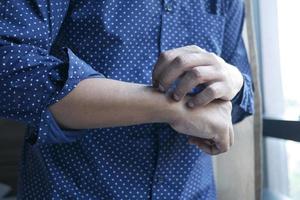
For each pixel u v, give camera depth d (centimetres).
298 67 119
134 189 66
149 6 66
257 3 131
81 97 53
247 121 113
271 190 132
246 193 114
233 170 114
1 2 53
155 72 54
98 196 65
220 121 57
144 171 67
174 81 54
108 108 53
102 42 64
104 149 65
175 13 69
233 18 80
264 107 130
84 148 64
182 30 70
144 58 66
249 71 83
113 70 64
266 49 130
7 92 51
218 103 58
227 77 56
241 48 83
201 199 73
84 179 65
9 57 51
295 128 109
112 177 65
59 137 55
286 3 122
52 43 60
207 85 54
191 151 70
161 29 68
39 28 54
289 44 122
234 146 113
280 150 129
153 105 54
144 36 66
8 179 115
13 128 115
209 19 73
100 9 63
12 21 53
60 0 58
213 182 78
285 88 125
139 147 66
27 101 52
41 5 55
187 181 69
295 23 119
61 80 52
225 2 77
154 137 67
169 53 54
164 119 56
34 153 67
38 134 54
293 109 121
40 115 52
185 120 56
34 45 54
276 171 130
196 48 56
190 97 56
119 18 64
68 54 54
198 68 53
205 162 74
